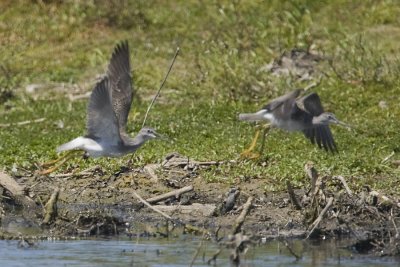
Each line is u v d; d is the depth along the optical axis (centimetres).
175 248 1407
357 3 2588
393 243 1402
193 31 2541
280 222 1520
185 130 1958
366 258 1367
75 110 2145
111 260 1348
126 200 1642
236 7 2570
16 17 2680
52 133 1988
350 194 1545
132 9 2644
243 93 2145
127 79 1430
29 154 1838
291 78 2170
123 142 1388
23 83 2352
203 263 1334
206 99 2159
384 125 1930
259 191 1644
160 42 2511
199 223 1531
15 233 1480
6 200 1634
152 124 1988
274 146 1834
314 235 1456
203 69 2281
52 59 2488
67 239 1460
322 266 1323
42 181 1714
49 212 1519
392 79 2142
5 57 2481
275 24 2462
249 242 1338
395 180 1677
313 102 1410
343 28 2430
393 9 2559
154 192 1666
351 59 2200
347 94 2095
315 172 1498
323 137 1406
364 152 1798
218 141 1875
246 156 1756
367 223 1501
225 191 1653
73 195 1667
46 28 2628
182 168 1741
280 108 1365
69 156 1591
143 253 1381
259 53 2317
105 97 1338
